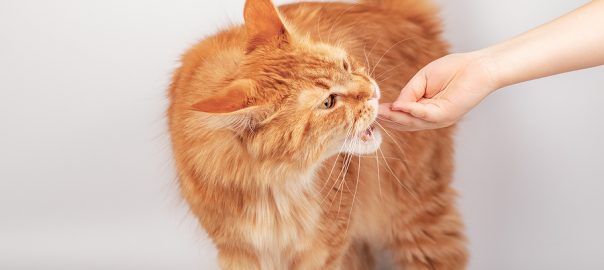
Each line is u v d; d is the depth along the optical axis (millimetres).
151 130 1734
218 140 1202
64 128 1739
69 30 1710
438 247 1569
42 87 1725
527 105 1661
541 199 1698
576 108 1645
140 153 1742
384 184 1484
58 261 1734
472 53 1195
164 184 1734
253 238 1307
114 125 1741
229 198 1247
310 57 1179
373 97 1202
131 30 1719
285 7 1490
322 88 1164
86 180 1757
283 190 1275
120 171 1751
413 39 1496
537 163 1688
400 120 1218
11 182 1755
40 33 1707
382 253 1671
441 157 1539
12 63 1715
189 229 1730
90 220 1766
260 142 1171
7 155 1746
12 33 1704
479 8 1631
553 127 1664
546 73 1159
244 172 1219
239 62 1220
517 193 1706
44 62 1718
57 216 1767
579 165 1671
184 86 1276
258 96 1135
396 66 1459
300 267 1373
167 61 1725
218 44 1321
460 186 1720
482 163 1705
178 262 1740
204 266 1731
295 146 1166
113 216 1767
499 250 1726
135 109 1736
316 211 1332
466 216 1730
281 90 1153
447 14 1636
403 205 1518
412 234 1553
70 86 1728
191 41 1676
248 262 1351
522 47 1160
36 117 1734
